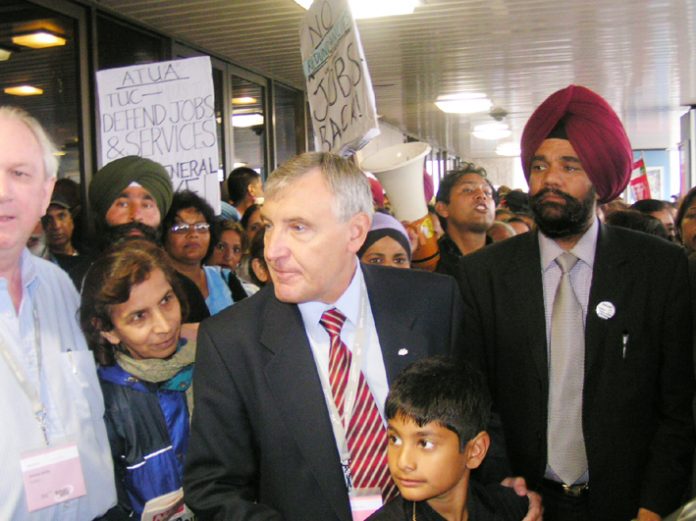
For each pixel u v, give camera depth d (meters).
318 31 2.23
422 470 1.16
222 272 2.61
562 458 1.57
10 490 1.25
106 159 2.78
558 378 1.57
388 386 1.32
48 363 1.36
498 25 5.18
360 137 1.97
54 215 2.76
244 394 1.30
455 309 1.45
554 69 6.93
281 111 7.05
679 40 5.73
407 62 6.42
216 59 5.69
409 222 2.76
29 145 1.28
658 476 1.50
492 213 2.98
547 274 1.61
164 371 1.52
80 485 1.32
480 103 9.00
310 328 1.33
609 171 1.52
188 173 2.71
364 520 1.23
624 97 9.20
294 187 1.18
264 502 1.30
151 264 1.50
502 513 1.34
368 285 1.40
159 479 1.51
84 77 4.04
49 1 3.76
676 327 1.54
